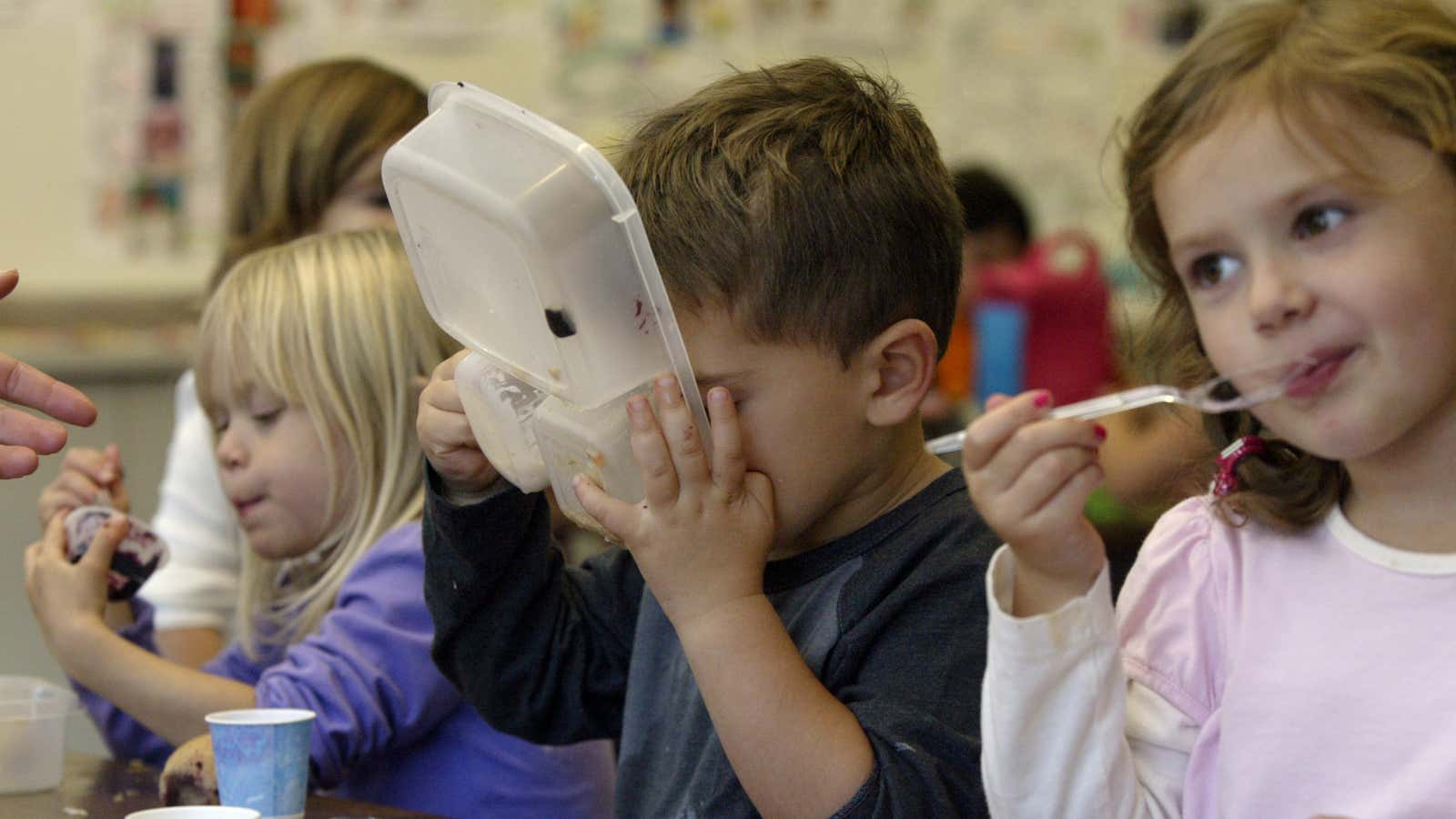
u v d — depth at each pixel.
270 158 2.71
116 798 1.63
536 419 1.32
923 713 1.28
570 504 1.35
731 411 1.28
